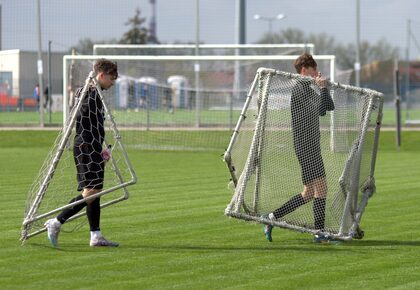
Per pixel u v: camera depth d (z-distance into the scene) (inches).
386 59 3014.3
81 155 650.2
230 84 2258.9
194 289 518.3
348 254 634.8
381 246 669.9
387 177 1218.6
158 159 1555.1
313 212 685.9
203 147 1829.5
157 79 2284.7
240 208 681.0
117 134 665.0
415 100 3038.9
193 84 2268.7
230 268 580.4
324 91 679.7
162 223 784.3
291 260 610.5
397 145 1798.7
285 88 680.4
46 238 695.7
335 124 687.1
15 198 967.6
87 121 650.2
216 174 1264.8
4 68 2519.7
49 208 783.1
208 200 952.9
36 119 2396.7
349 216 686.5
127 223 783.7
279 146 682.8
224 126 2048.5
